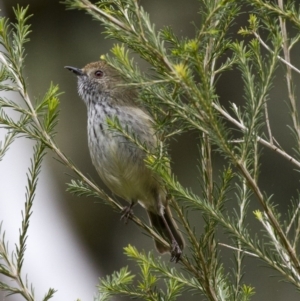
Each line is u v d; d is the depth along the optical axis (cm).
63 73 1797
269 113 1620
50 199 1777
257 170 634
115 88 1026
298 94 1565
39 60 1803
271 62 631
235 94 1705
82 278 1669
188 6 1714
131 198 1058
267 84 624
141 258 705
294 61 1609
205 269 693
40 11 1809
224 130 591
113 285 697
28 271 1567
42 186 1780
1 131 1550
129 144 938
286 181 1689
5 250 703
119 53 629
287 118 1611
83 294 1609
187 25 1717
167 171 650
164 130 676
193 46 567
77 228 1784
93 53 1798
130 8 607
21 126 755
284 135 1627
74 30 1812
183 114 612
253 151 643
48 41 1814
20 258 700
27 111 755
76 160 1778
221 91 1706
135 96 1023
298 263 622
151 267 710
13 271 696
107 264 1766
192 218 1574
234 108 736
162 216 1035
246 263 1630
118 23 600
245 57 670
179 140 1714
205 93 577
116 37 627
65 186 1795
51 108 752
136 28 626
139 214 1764
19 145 1709
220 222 651
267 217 664
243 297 684
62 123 1777
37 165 753
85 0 601
